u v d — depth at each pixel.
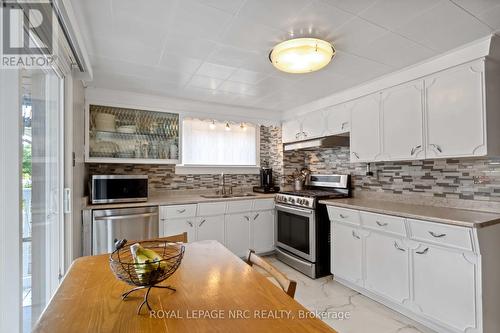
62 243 1.83
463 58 1.94
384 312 2.21
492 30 1.69
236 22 1.62
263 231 3.60
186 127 3.66
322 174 3.73
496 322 1.74
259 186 4.18
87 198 2.74
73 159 2.04
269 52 2.02
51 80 1.70
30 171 1.35
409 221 2.03
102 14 1.53
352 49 1.96
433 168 2.46
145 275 0.84
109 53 2.04
